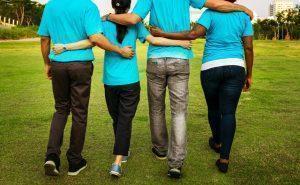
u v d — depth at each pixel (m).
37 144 5.28
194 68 14.62
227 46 4.33
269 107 7.75
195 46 29.20
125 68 4.23
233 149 5.17
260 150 5.14
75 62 4.06
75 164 4.25
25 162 4.62
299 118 6.88
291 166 4.59
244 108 7.64
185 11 4.26
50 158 4.01
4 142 5.36
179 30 4.24
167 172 4.38
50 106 7.64
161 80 4.35
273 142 5.48
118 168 4.15
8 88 9.65
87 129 6.01
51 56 4.13
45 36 4.23
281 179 4.21
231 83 4.33
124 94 4.24
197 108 7.57
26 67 14.16
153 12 4.26
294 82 11.18
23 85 10.12
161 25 4.24
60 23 4.05
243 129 6.13
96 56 18.94
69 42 4.07
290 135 5.82
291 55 21.27
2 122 6.41
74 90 4.14
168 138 5.09
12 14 92.31
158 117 4.61
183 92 4.26
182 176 4.27
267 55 21.06
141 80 11.23
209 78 4.39
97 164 4.59
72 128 4.21
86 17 4.01
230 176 4.28
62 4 4.05
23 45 27.78
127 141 4.21
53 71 4.12
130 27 4.25
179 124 4.18
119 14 4.20
